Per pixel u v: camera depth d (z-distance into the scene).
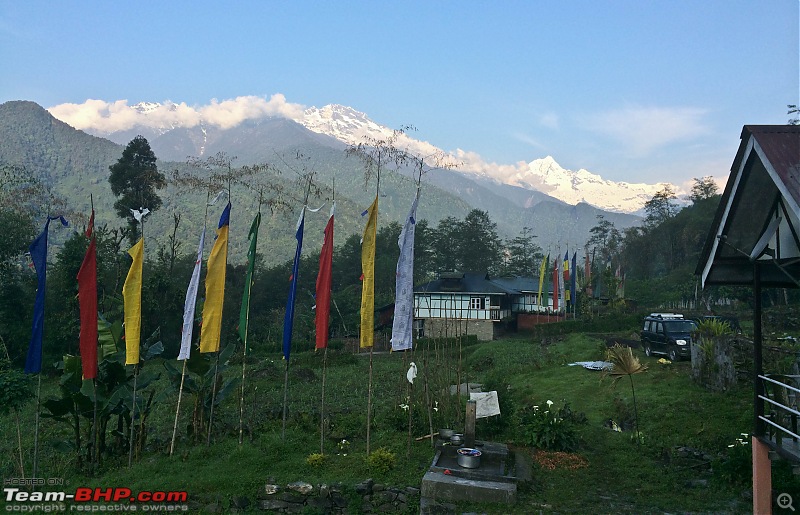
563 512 10.25
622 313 52.44
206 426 15.02
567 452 13.36
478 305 55.09
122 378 13.93
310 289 72.94
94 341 12.12
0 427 18.59
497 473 11.52
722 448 13.09
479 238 101.06
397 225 100.38
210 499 10.77
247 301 14.45
